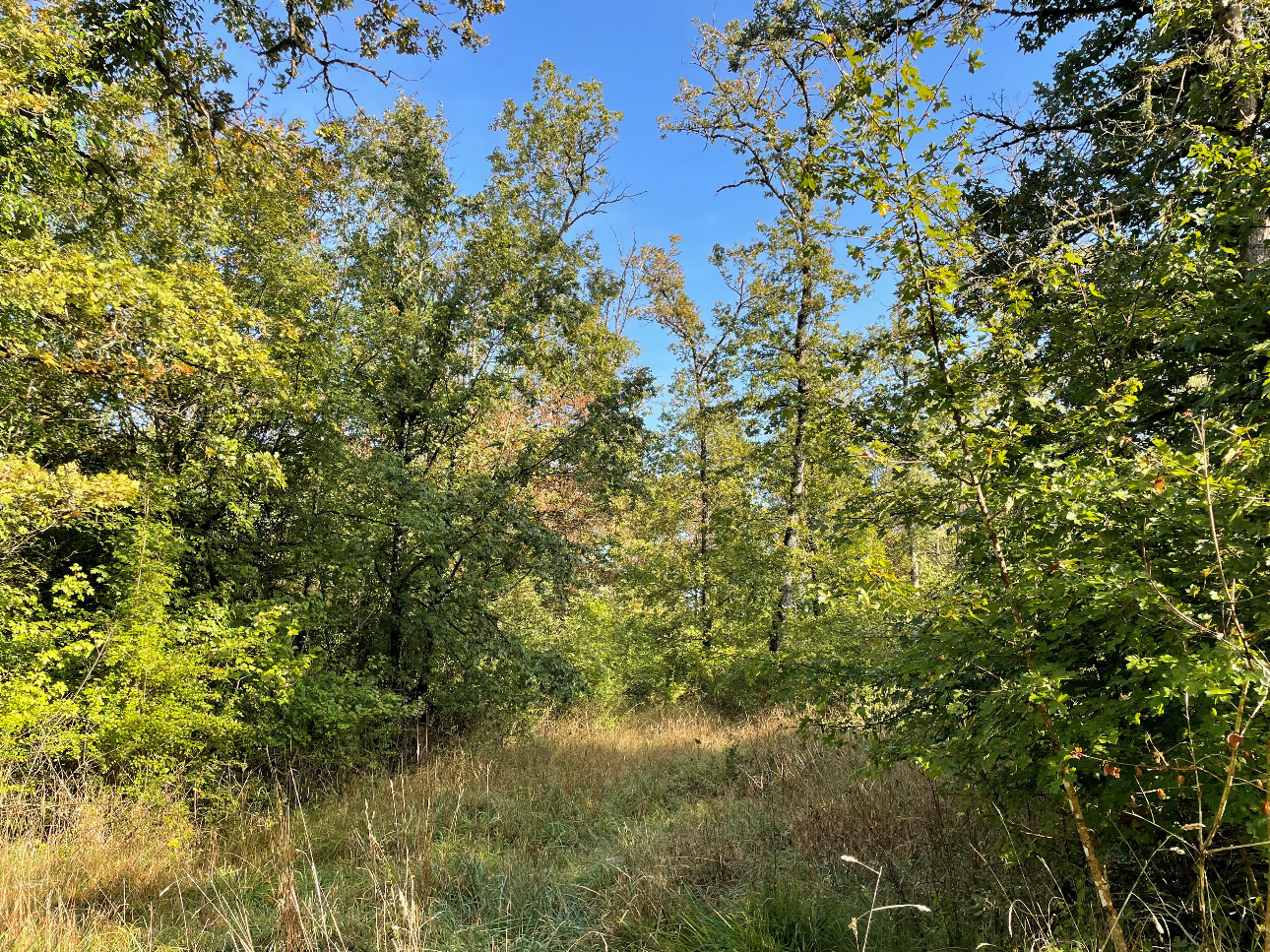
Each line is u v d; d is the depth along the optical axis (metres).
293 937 3.54
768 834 4.95
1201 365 3.74
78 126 6.35
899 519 3.65
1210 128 3.82
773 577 11.83
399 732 9.33
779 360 11.57
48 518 5.33
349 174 10.09
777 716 10.34
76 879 4.41
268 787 6.91
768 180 10.90
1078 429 3.21
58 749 5.09
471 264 10.04
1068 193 5.86
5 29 5.25
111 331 5.68
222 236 7.86
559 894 4.34
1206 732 2.09
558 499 13.46
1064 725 2.28
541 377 10.86
